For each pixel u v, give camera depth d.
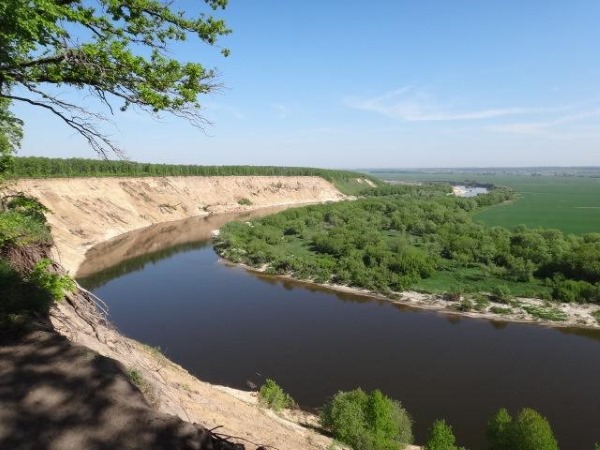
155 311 36.47
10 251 11.71
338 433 17.47
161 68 8.94
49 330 8.51
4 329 8.24
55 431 5.93
